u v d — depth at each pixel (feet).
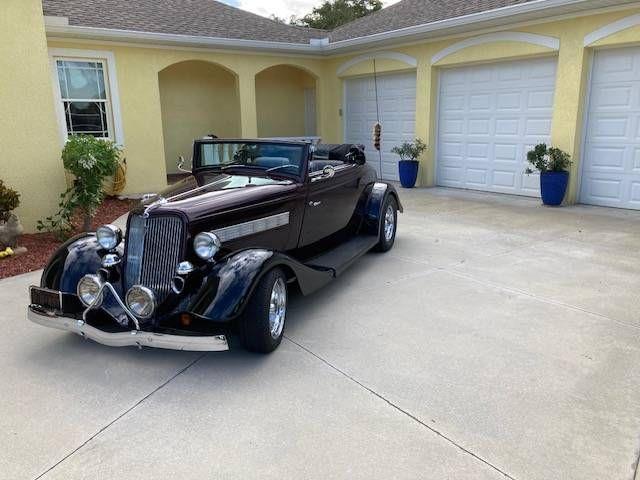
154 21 39.04
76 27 32.55
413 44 38.37
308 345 13.30
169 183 42.75
